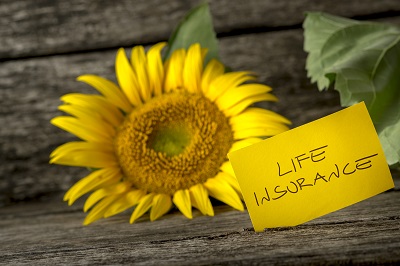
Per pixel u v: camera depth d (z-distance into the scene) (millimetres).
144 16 628
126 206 500
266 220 425
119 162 521
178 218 490
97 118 518
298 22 621
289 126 626
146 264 383
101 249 419
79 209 585
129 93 531
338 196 431
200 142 509
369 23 526
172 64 532
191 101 522
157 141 525
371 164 434
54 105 637
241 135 512
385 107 480
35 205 623
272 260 372
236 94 515
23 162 639
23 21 632
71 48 634
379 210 443
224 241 410
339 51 514
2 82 636
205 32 562
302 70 624
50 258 412
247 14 624
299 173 431
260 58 626
